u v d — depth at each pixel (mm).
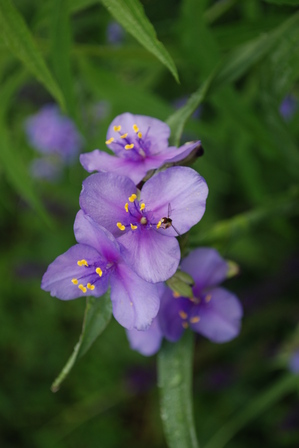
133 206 243
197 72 370
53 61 323
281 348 415
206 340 483
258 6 385
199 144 251
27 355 573
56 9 306
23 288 576
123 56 360
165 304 266
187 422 274
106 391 535
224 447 478
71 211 554
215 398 498
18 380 568
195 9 329
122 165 256
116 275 246
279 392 388
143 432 546
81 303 562
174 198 242
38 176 545
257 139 344
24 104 533
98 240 245
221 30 335
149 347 277
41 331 571
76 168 550
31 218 560
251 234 480
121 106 388
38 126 530
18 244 581
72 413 547
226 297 277
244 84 425
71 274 249
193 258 273
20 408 559
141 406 553
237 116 338
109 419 553
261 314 446
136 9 242
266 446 475
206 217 487
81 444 548
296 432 462
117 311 243
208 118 476
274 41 299
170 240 242
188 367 275
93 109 460
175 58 365
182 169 241
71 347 567
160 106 379
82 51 356
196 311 277
